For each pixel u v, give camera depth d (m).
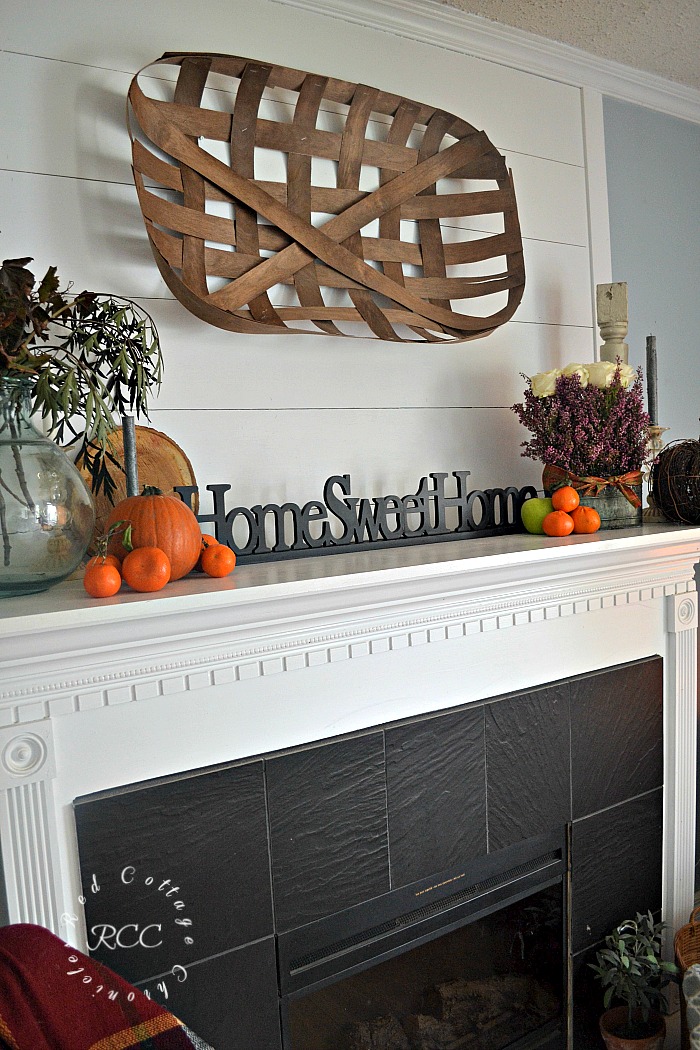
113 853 1.15
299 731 1.33
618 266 2.14
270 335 1.55
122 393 1.38
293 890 1.31
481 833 1.53
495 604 1.52
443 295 1.73
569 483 1.75
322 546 1.52
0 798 1.08
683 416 2.32
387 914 1.42
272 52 1.55
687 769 1.90
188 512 1.23
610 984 1.77
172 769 1.21
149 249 1.42
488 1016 1.60
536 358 1.96
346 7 1.63
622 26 1.84
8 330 1.09
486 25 1.80
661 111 2.22
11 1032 0.81
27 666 1.05
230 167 1.46
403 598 1.35
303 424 1.60
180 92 1.41
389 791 1.41
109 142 1.37
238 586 1.16
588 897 1.73
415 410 1.75
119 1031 0.85
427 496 1.66
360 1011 1.45
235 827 1.25
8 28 1.29
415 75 1.74
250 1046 1.28
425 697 1.47
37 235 1.31
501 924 1.65
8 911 1.10
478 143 1.75
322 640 1.32
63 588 1.21
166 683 1.19
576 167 2.02
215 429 1.49
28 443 1.09
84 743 1.14
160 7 1.42
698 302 2.35
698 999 1.57
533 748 1.61
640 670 1.79
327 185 1.60
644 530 1.73
